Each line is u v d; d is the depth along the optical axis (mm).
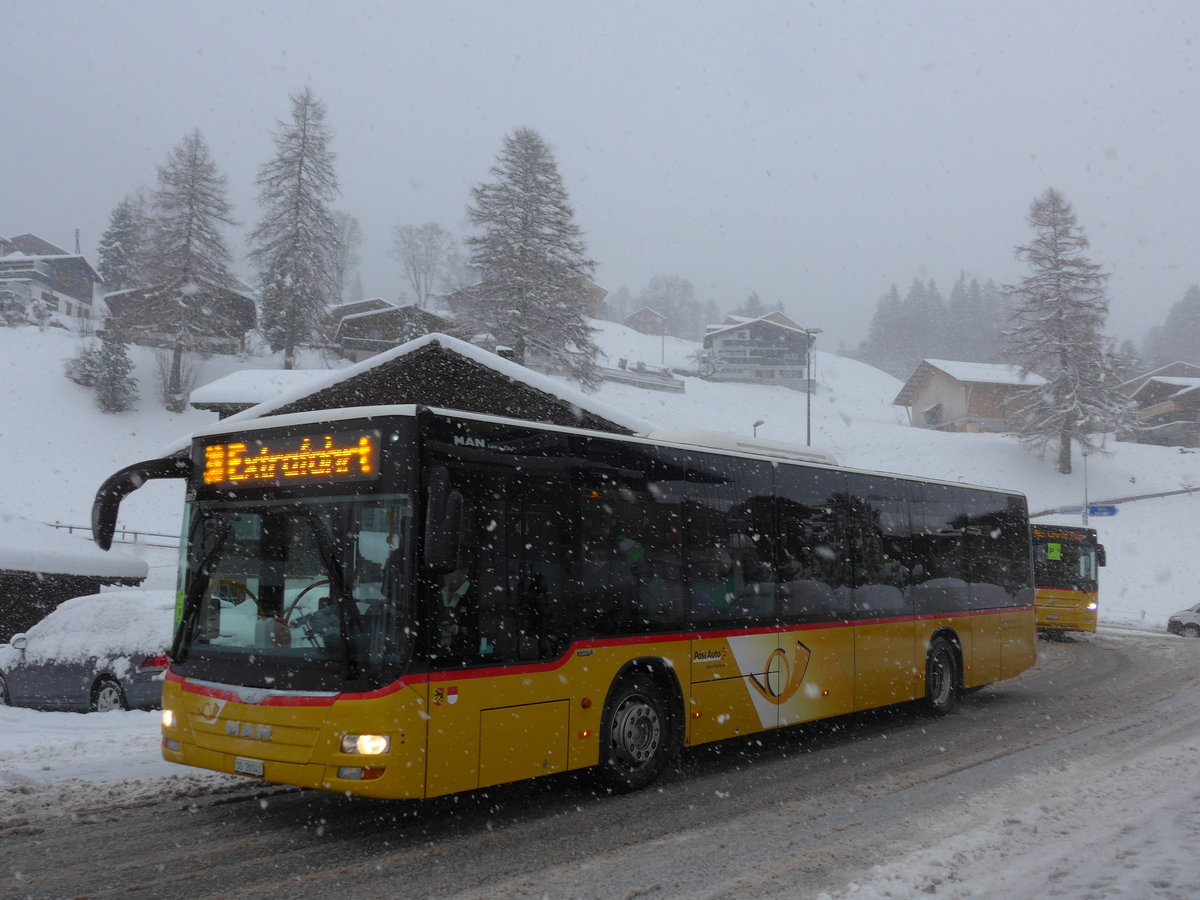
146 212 99188
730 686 9375
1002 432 76812
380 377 16109
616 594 8281
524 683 7305
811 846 6789
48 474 45344
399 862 6355
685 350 136750
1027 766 9672
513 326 53188
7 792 8070
